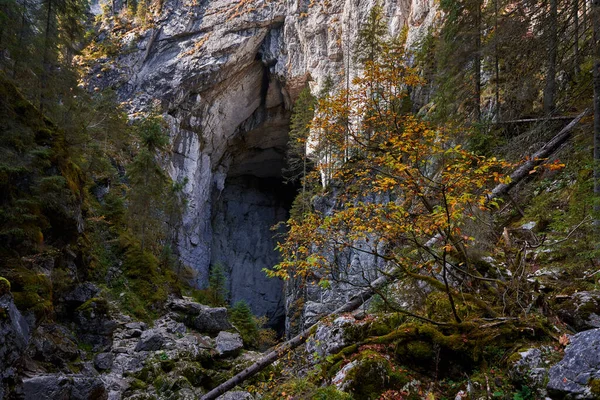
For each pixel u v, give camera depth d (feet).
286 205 227.40
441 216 20.40
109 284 77.82
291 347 28.48
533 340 19.90
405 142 22.53
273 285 199.93
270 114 197.26
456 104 58.85
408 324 22.85
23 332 30.63
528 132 41.52
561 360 17.08
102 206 97.45
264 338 89.56
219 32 176.35
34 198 46.98
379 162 25.13
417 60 88.02
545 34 39.70
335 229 24.26
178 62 174.91
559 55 43.68
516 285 22.77
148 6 190.60
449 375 20.71
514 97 52.21
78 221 55.11
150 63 179.83
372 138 32.48
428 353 21.04
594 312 20.34
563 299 22.24
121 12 196.85
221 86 181.16
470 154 21.31
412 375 20.79
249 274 201.05
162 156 152.87
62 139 57.00
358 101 36.99
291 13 173.47
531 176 40.19
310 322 74.28
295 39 175.01
